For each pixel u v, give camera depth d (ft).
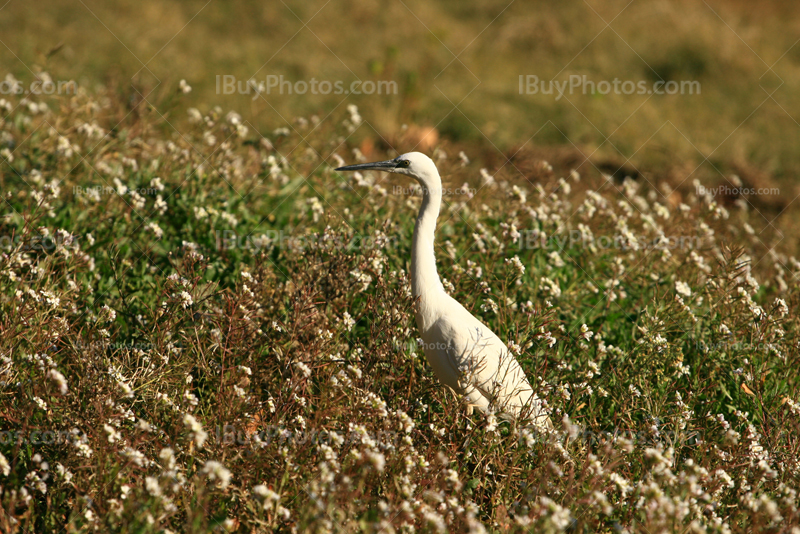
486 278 50.49
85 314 41.75
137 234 51.39
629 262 62.08
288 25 161.07
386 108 118.01
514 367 41.45
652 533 27.25
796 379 45.44
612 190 85.76
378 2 180.14
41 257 46.62
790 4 213.46
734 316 47.47
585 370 43.42
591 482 32.40
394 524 28.22
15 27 130.31
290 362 37.45
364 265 44.65
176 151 59.72
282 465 30.86
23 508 30.55
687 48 163.94
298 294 41.24
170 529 28.53
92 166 58.44
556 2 187.52
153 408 34.22
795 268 61.41
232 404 33.35
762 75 158.71
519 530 27.73
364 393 35.91
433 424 36.76
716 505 32.14
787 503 30.96
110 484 28.68
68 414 31.96
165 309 39.01
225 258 51.29
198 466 32.71
